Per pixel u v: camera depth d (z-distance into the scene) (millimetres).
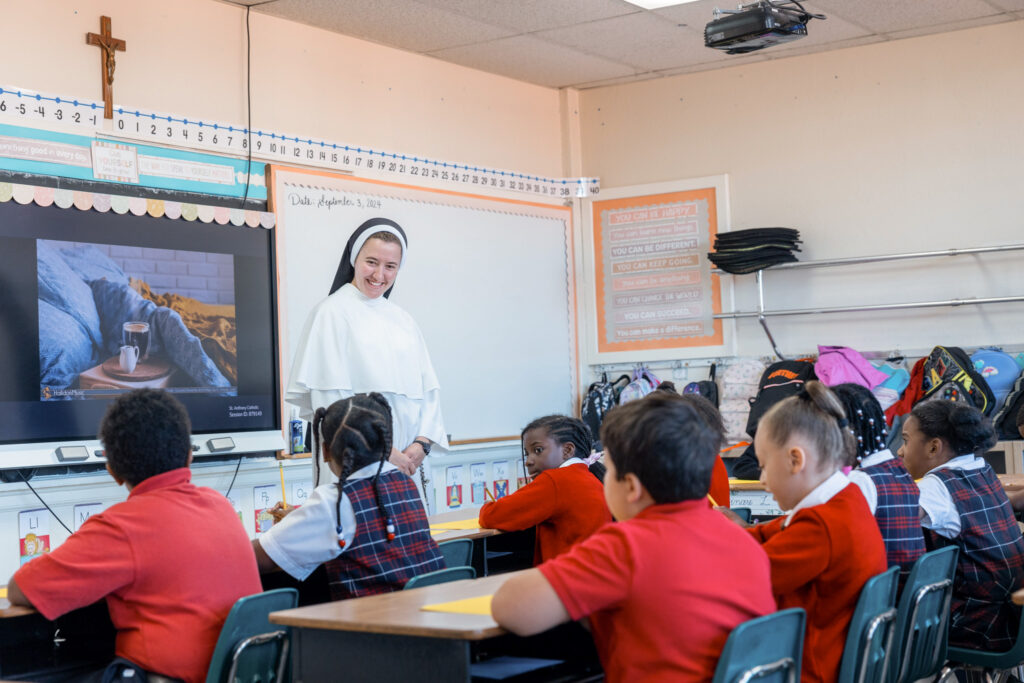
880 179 6406
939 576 2652
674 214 6926
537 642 2453
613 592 1734
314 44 5711
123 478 2439
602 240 7102
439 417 4770
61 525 4555
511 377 6617
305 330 4586
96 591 2254
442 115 6387
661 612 1737
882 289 6375
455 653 1769
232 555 2418
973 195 6168
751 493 4953
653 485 1821
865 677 2234
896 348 6328
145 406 2418
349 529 2611
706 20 5855
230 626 2264
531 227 6816
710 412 2980
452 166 6387
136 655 2303
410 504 2748
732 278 6766
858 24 6039
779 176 6676
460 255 6371
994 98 6121
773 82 6695
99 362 4660
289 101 5566
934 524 2969
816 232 6574
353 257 5316
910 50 6328
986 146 6141
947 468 3092
